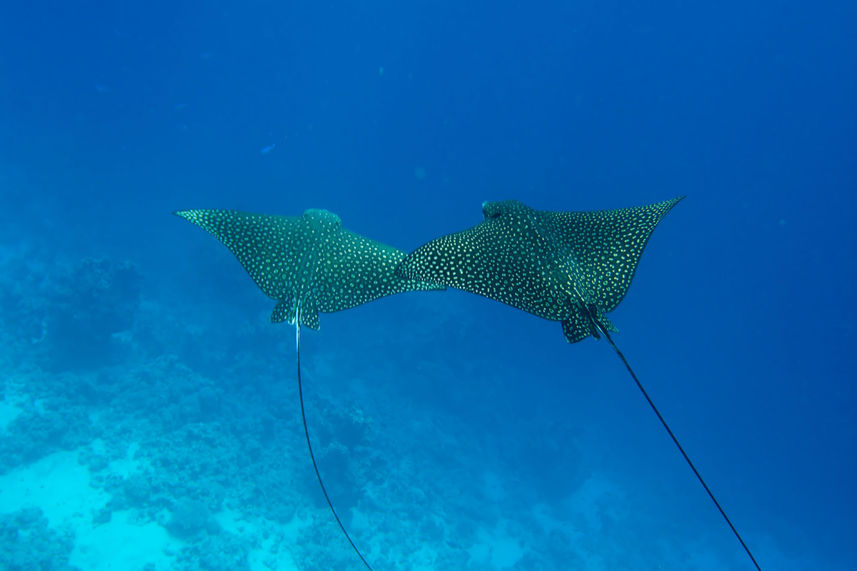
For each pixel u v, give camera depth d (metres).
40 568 8.96
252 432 14.16
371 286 4.48
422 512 15.22
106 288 14.43
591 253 3.81
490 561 15.12
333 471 13.34
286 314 4.29
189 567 10.05
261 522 11.91
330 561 11.62
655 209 4.01
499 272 3.64
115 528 10.32
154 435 12.73
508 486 18.72
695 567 19.14
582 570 16.33
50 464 11.16
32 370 13.59
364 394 18.94
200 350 16.31
